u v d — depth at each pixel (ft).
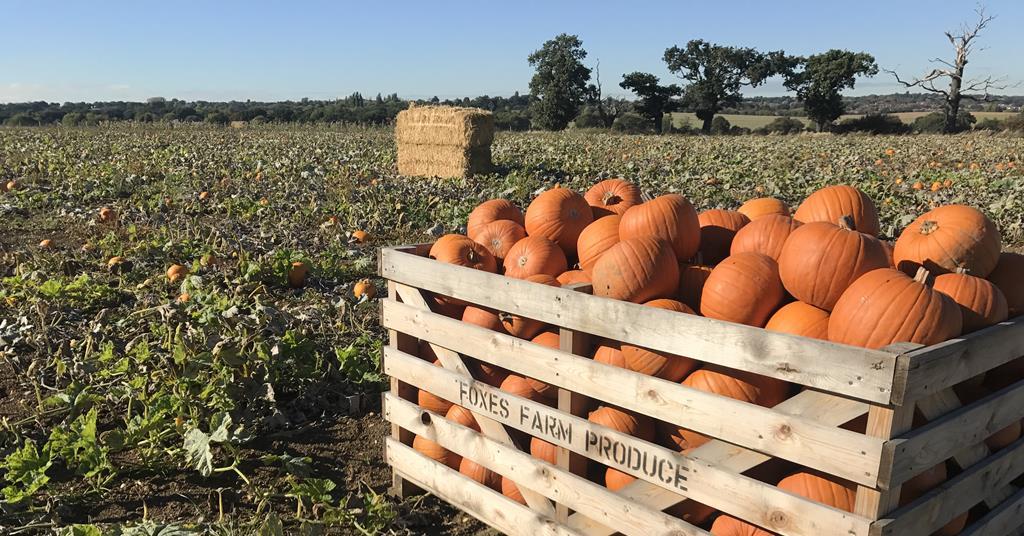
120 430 14.43
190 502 12.92
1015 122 159.74
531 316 10.95
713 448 9.28
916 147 91.30
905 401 7.65
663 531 9.67
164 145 85.97
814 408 8.32
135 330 19.45
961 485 9.02
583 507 10.48
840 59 194.39
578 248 13.37
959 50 166.40
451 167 58.75
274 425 15.52
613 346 10.59
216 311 18.24
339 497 13.33
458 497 12.38
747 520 8.96
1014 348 9.37
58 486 13.20
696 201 45.88
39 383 16.92
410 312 12.85
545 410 10.80
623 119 207.41
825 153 81.10
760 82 208.33
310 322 20.68
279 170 56.24
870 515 8.05
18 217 37.70
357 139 102.94
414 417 13.00
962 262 10.61
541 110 216.95
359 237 33.30
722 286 10.50
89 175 52.42
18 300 22.34
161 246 29.43
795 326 10.02
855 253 9.86
